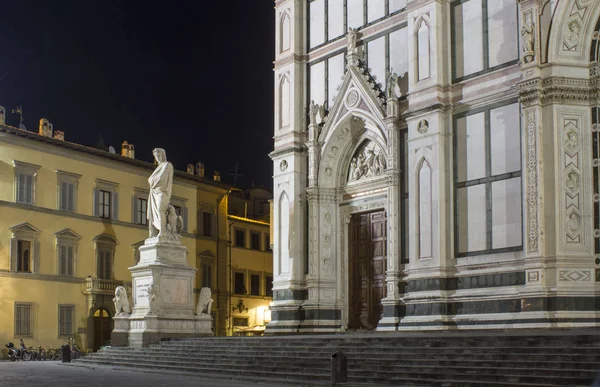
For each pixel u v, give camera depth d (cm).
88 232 5641
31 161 5322
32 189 5319
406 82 3372
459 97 3128
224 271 6631
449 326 2998
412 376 2189
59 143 5469
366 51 3584
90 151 5675
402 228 3297
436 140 3130
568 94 2788
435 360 2220
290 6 3931
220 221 6675
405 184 3309
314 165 3697
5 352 5034
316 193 3688
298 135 3828
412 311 3153
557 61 2800
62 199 5491
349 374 2317
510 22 2991
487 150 3016
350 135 3659
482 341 2262
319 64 3816
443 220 3095
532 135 2803
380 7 3556
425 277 3106
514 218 2900
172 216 3656
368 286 3569
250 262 6994
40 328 5275
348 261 3669
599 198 2756
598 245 2731
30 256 5278
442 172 3120
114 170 5878
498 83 3002
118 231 5859
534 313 2714
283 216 3822
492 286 2925
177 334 3503
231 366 2744
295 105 3844
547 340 2130
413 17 3281
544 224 2761
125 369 3150
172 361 3067
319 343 2708
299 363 2544
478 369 2089
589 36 2823
